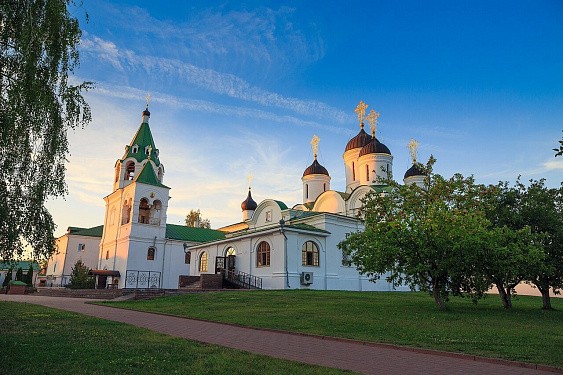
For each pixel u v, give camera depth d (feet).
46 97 38.55
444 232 56.75
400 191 65.77
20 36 37.24
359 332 39.17
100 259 166.91
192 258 136.46
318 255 107.65
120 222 155.84
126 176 164.86
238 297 72.59
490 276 63.36
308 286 102.06
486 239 57.31
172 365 24.29
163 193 158.30
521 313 60.90
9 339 31.73
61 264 180.96
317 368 24.40
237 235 115.85
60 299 83.15
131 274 143.95
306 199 163.63
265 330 40.96
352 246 66.49
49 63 40.04
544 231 69.72
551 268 65.57
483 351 30.55
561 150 27.78
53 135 40.34
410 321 46.98
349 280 112.68
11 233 37.14
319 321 45.91
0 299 79.36
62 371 22.58
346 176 161.68
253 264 108.99
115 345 30.04
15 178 38.40
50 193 40.55
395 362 27.35
